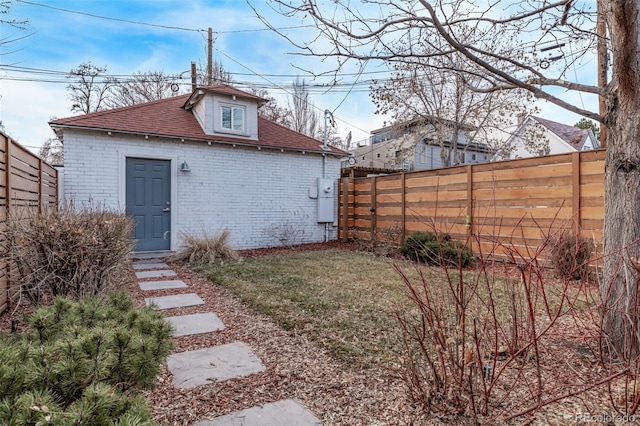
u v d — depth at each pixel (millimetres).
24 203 3865
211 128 8102
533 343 1771
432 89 10914
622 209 2432
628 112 2414
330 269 5742
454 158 11820
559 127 18594
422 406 1904
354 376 2275
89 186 6828
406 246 6508
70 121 6691
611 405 1845
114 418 1119
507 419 1739
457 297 2076
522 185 5848
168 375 2320
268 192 8922
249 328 3219
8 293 3391
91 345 1413
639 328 2066
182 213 7770
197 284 4969
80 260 3293
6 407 1013
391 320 3264
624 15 2189
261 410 1914
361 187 9445
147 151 7391
